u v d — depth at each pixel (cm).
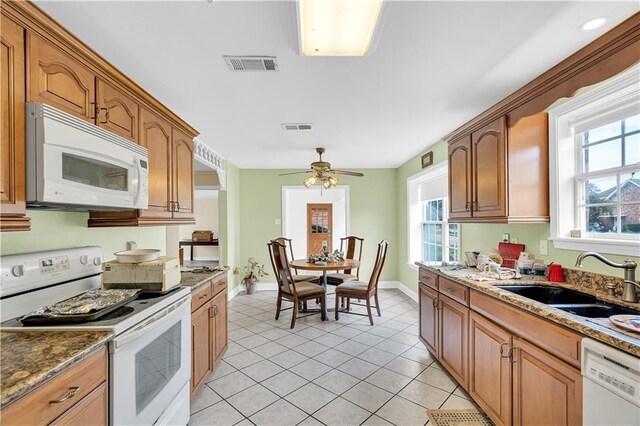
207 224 1027
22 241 145
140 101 187
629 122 171
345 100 243
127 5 132
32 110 113
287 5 134
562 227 204
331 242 852
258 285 563
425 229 480
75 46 134
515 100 194
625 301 152
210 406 207
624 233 175
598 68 142
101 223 184
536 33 154
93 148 136
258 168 564
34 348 103
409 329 355
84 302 143
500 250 256
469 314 204
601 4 132
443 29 151
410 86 217
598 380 110
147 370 140
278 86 217
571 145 204
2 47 105
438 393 221
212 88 219
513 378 159
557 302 187
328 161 507
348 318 396
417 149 418
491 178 221
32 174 112
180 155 243
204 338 221
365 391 224
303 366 264
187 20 144
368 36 152
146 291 171
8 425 78
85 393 105
